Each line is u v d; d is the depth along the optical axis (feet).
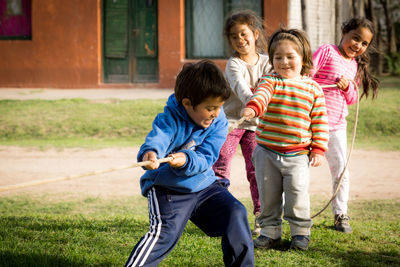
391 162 29.32
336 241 14.48
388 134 36.65
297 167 12.83
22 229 14.99
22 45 55.42
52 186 25.17
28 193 23.80
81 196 23.26
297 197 12.92
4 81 55.98
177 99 9.86
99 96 47.52
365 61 16.71
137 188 24.88
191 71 9.68
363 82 16.90
